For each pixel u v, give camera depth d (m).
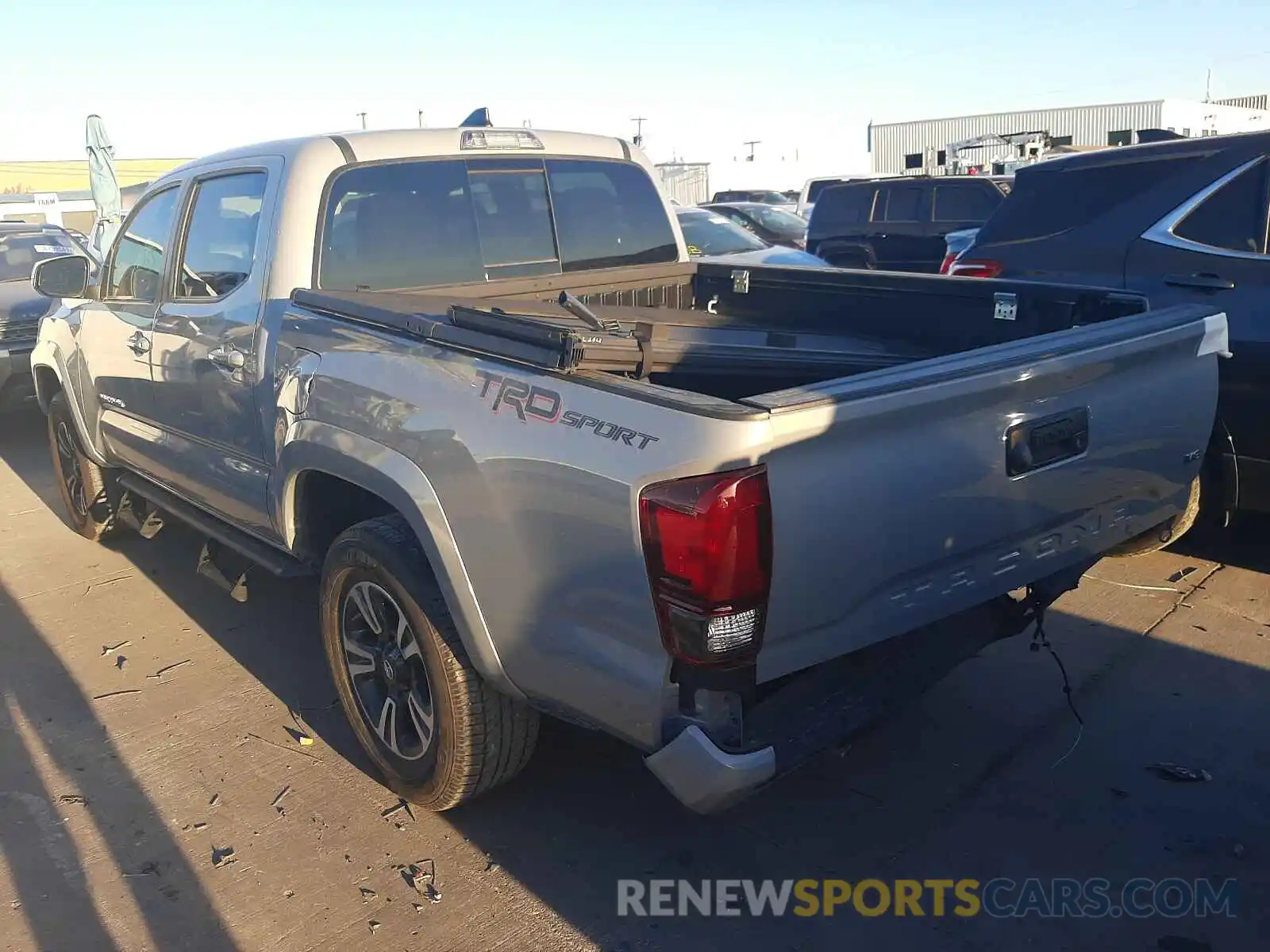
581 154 4.64
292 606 5.19
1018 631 3.18
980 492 2.65
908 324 4.19
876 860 3.14
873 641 2.59
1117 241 5.24
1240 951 2.74
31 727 4.05
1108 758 3.58
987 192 13.47
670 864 3.15
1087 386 2.88
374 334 3.24
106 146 19.34
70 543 6.27
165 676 4.46
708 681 2.40
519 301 3.81
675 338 3.84
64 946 2.86
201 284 4.26
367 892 3.05
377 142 4.02
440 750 3.17
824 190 15.08
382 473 3.05
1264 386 4.64
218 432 4.12
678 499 2.29
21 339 8.92
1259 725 3.74
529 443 2.64
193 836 3.33
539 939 2.85
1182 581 4.97
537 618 2.71
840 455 2.38
